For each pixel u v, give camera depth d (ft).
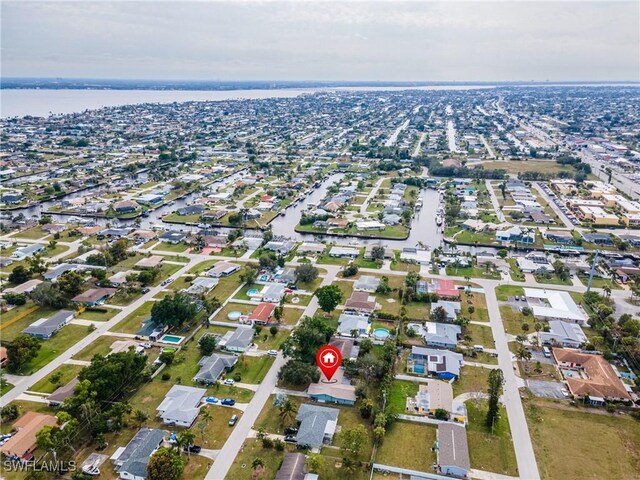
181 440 335.26
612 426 376.89
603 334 496.23
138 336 495.41
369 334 505.66
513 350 479.00
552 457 345.31
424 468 335.26
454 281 633.61
